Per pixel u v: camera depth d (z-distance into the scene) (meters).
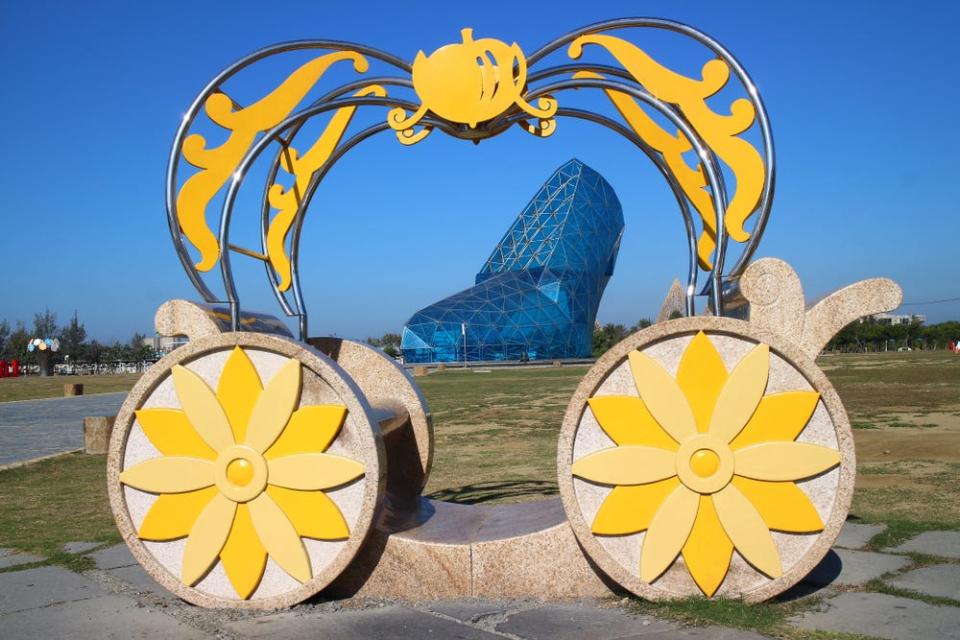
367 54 5.66
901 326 101.25
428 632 4.20
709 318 4.59
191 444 4.95
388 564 4.95
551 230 76.06
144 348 96.12
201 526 4.90
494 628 4.25
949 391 21.80
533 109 5.34
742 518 4.54
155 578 4.94
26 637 4.32
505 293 72.69
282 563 4.82
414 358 70.50
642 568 4.61
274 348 4.87
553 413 19.42
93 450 13.84
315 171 6.41
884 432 13.09
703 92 5.15
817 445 4.51
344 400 4.80
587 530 4.64
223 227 5.43
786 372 4.56
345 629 4.30
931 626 4.11
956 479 8.73
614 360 4.67
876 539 6.06
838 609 4.43
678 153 5.98
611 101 6.07
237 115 5.60
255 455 4.87
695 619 4.23
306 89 5.71
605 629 4.16
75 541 6.96
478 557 4.87
